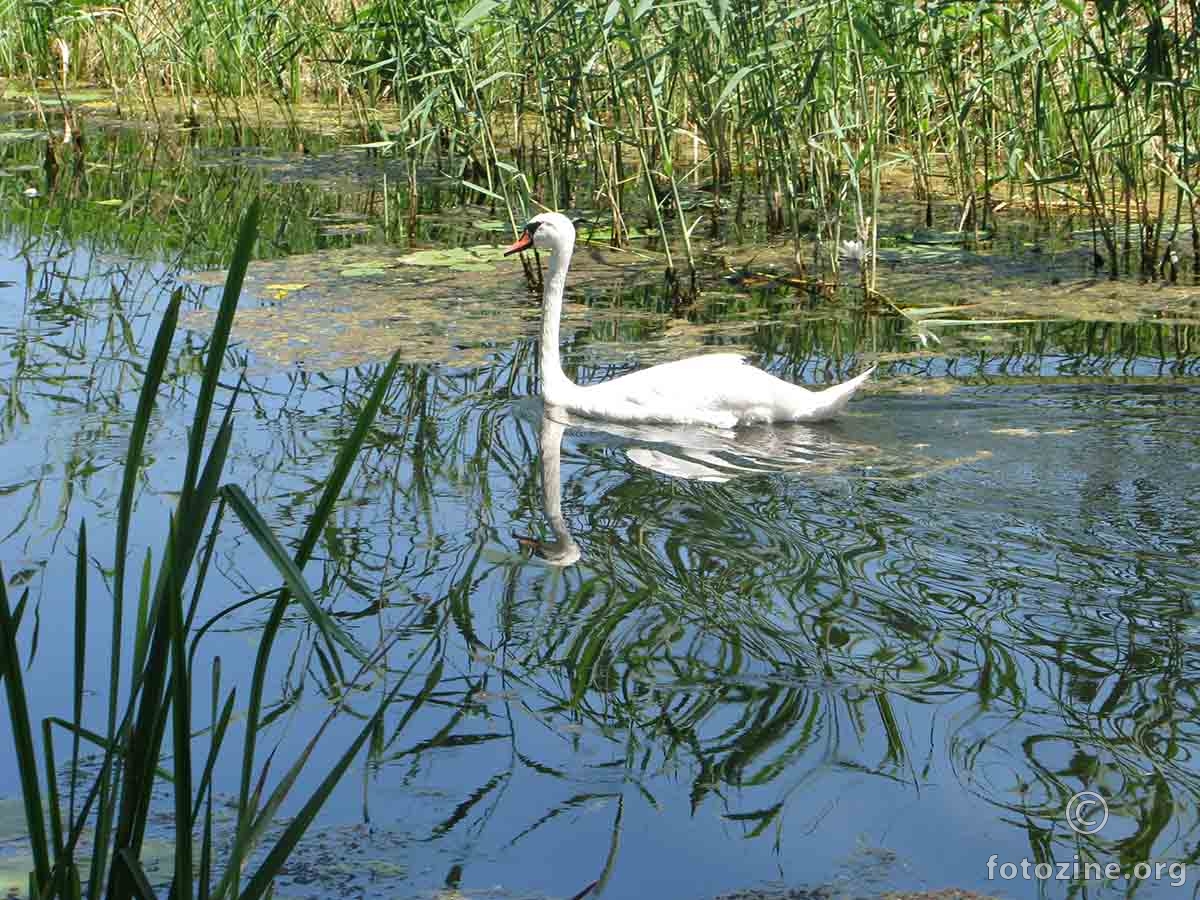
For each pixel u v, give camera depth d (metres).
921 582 5.81
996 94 13.98
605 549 6.25
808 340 9.56
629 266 11.80
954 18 12.59
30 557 6.04
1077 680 4.97
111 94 20.66
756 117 11.18
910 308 10.27
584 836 4.14
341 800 4.35
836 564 6.02
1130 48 11.34
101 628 5.46
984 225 12.79
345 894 3.87
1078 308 10.08
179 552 2.86
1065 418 7.79
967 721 4.71
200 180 15.46
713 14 10.18
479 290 11.03
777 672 5.10
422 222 13.49
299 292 10.90
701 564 6.07
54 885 3.04
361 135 17.84
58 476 6.96
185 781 3.03
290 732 4.74
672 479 7.14
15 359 9.01
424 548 6.25
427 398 8.46
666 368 8.20
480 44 14.75
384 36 14.57
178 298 2.82
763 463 7.33
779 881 3.91
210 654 5.27
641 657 5.24
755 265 11.72
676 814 4.23
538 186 14.79
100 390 8.41
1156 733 4.61
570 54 12.45
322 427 7.86
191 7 18.27
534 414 8.24
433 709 4.88
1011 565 5.95
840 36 12.09
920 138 13.47
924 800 4.27
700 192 14.57
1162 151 11.50
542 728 4.75
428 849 4.09
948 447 7.42
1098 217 12.95
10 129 18.25
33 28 19.69
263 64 18.84
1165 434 7.50
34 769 3.01
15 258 11.97
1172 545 6.09
